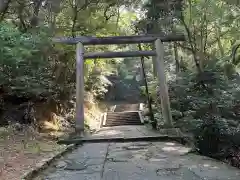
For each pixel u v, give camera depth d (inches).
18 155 261.1
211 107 460.1
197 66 500.7
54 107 566.3
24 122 430.9
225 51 613.3
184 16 512.7
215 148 431.5
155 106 722.2
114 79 1407.5
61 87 589.6
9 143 313.1
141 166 225.9
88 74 810.8
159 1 514.6
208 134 440.1
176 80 565.6
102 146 359.6
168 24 549.0
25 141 338.3
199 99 464.4
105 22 613.0
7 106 436.1
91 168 226.1
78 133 458.3
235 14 480.7
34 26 458.3
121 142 395.2
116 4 595.2
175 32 547.5
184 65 673.0
